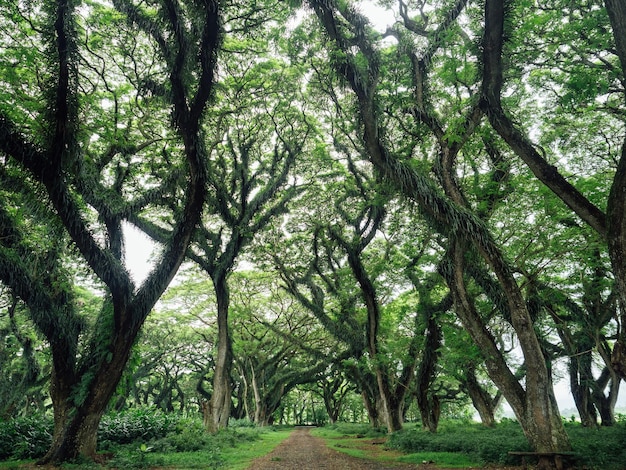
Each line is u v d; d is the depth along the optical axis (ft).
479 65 37.50
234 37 53.36
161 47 40.75
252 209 71.26
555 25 36.68
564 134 48.55
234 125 71.51
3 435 42.37
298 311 111.04
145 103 53.11
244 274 96.68
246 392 125.18
